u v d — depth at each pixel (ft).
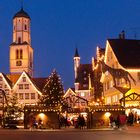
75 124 183.73
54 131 154.51
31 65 485.56
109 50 253.03
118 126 163.94
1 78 359.25
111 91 244.63
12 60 469.57
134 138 104.22
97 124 182.91
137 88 221.05
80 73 418.10
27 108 182.91
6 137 112.88
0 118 198.29
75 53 474.90
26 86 356.79
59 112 184.55
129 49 239.91
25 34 492.54
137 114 202.39
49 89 306.35
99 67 289.94
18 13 499.10
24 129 172.14
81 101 345.51
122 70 222.28
